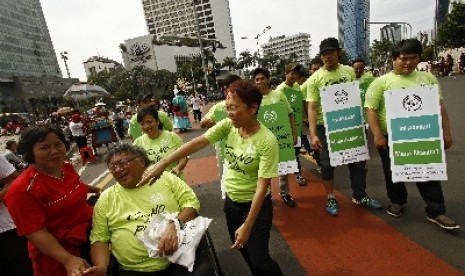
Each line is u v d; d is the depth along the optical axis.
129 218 2.42
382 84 3.73
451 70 28.70
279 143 4.50
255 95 2.30
